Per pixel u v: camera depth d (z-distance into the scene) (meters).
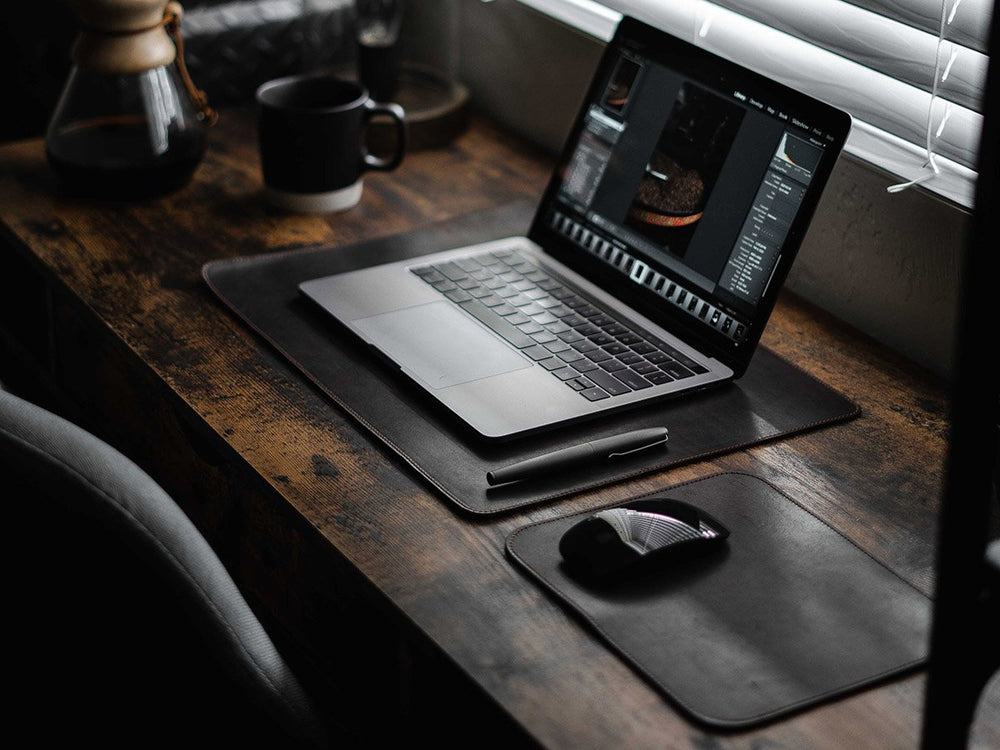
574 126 1.07
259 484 0.79
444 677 0.73
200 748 0.77
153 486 0.70
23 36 1.50
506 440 0.82
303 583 0.84
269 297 1.00
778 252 0.89
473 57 1.46
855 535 0.75
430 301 0.98
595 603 0.68
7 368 1.31
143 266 1.06
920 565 0.73
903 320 1.00
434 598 0.68
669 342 0.95
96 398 1.10
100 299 1.00
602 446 0.80
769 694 0.62
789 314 1.05
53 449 0.66
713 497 0.78
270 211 1.18
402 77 1.44
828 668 0.64
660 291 0.97
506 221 1.17
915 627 0.67
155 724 0.76
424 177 1.28
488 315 0.97
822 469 0.82
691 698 0.61
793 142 0.89
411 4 1.46
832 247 1.05
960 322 0.46
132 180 1.14
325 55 1.52
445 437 0.83
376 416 0.85
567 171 1.07
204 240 1.11
